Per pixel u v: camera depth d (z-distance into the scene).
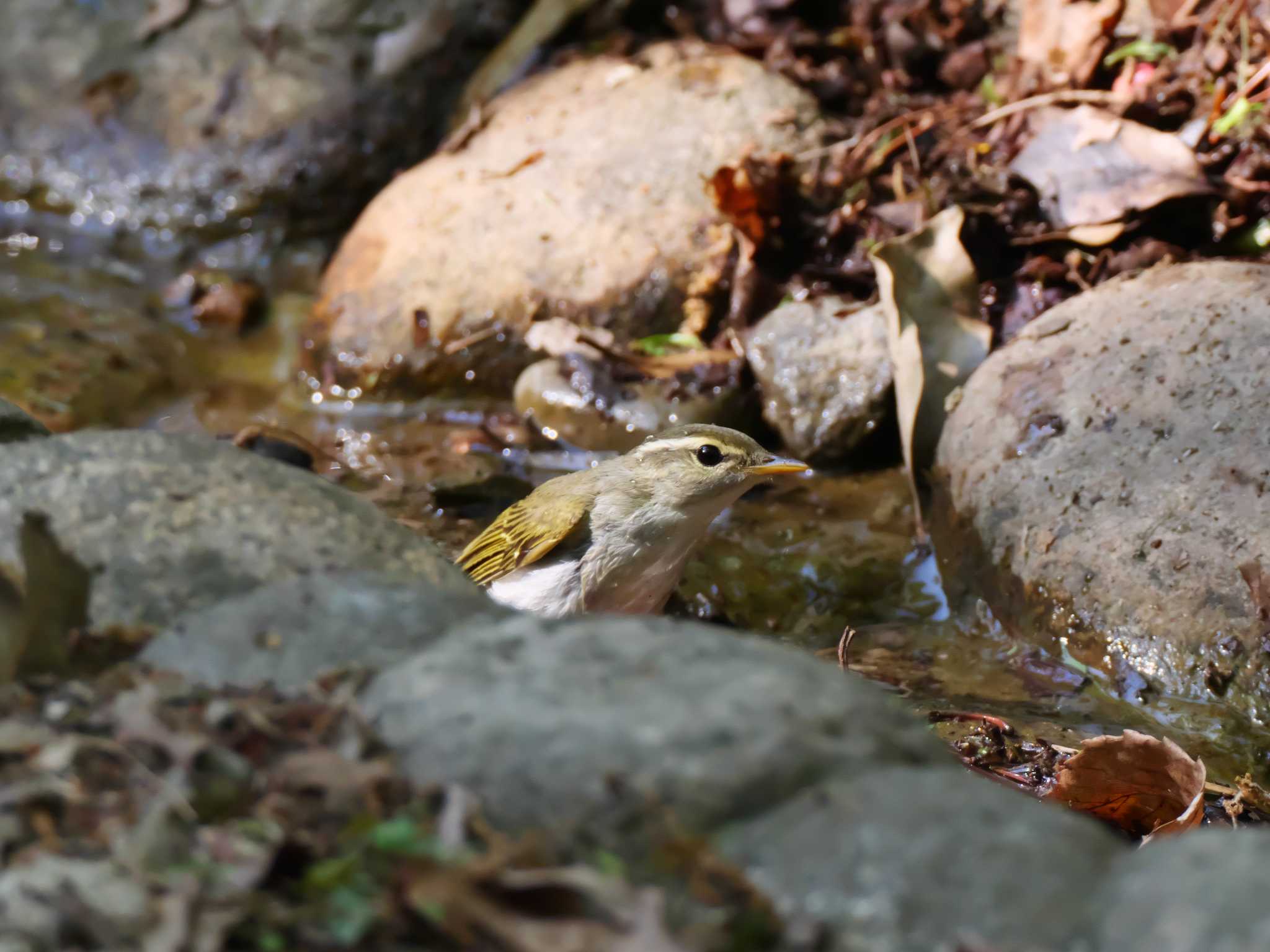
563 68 16.73
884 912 3.79
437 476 12.92
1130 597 9.48
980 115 14.73
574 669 4.57
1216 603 9.12
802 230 14.23
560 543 10.24
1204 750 8.53
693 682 4.49
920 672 9.70
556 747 4.21
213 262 17.33
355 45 17.69
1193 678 9.04
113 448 5.86
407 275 14.77
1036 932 3.69
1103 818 7.82
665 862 3.96
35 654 5.07
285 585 5.24
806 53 16.23
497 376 14.37
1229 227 12.75
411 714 4.43
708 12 17.08
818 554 11.47
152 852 3.98
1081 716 8.96
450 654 4.71
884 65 15.72
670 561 10.34
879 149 14.62
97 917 3.74
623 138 15.22
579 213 14.70
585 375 13.55
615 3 17.16
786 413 13.02
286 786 4.20
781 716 4.32
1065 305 11.93
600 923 3.71
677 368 13.55
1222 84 13.43
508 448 13.47
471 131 16.17
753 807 4.09
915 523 11.91
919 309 12.78
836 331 13.20
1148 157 13.10
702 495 10.12
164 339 15.43
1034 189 13.62
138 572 5.32
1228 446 9.89
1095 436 10.53
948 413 12.07
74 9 18.48
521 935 3.66
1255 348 10.40
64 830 4.07
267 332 15.82
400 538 5.75
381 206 15.67
